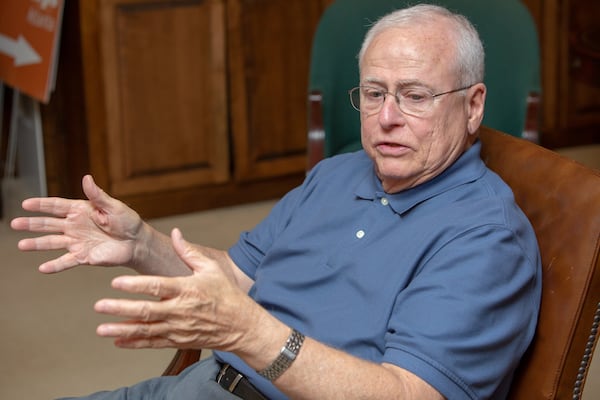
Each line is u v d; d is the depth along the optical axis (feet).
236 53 18.45
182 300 5.60
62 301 15.26
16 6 18.07
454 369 6.34
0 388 12.53
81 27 17.07
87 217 7.48
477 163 7.51
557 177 7.22
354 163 8.25
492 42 13.21
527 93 13.01
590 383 12.64
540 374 6.79
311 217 8.14
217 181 18.98
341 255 7.52
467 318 6.42
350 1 13.57
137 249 7.68
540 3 21.75
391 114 7.22
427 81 7.13
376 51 7.30
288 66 19.02
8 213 18.88
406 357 6.33
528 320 6.76
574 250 6.79
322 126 13.04
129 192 18.22
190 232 17.93
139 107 17.90
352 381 6.02
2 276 16.25
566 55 22.30
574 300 6.68
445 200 7.32
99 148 17.79
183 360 8.17
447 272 6.66
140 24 17.51
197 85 18.28
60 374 12.96
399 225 7.37
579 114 22.86
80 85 17.49
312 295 7.61
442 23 7.25
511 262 6.72
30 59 17.53
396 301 6.92
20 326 14.39
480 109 7.54
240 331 5.83
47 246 7.43
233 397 7.59
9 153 20.75
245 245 8.58
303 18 18.93
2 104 20.31
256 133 19.10
